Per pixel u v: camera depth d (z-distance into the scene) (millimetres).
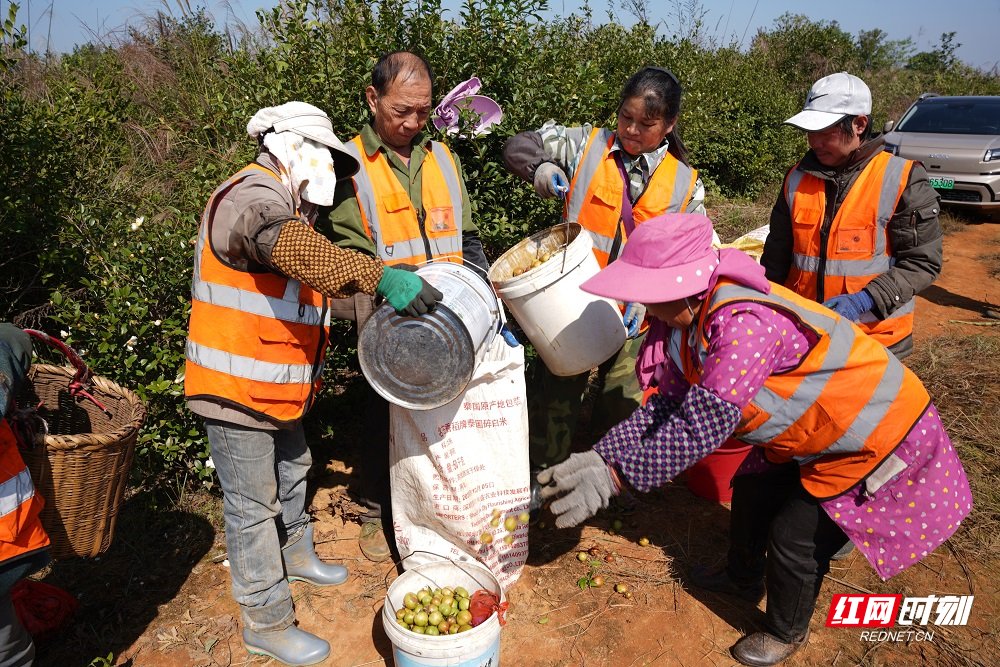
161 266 3930
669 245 2285
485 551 3139
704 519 3920
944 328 6477
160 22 7211
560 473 2463
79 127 5223
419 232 3238
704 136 8742
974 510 3836
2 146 4324
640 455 2406
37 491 2420
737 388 2232
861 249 3270
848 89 3111
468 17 4332
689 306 2375
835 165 3311
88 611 3189
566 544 3686
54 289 4273
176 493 3936
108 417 2867
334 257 2330
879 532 2545
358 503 3932
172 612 3203
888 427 2449
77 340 3717
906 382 2494
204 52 6695
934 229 3115
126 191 5395
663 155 3428
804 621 2869
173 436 3705
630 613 3232
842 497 2564
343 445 4484
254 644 2969
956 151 9703
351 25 4230
